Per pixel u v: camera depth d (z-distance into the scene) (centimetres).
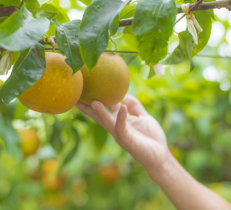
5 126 71
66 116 78
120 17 51
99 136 80
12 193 123
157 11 40
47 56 45
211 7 43
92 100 52
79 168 125
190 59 45
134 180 134
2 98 40
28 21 38
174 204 63
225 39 97
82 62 42
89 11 39
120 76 50
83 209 146
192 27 45
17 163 121
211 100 96
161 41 41
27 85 41
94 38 39
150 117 70
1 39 36
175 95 82
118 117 52
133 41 60
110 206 142
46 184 128
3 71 46
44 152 121
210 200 62
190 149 121
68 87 45
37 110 47
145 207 158
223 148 122
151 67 53
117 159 121
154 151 62
